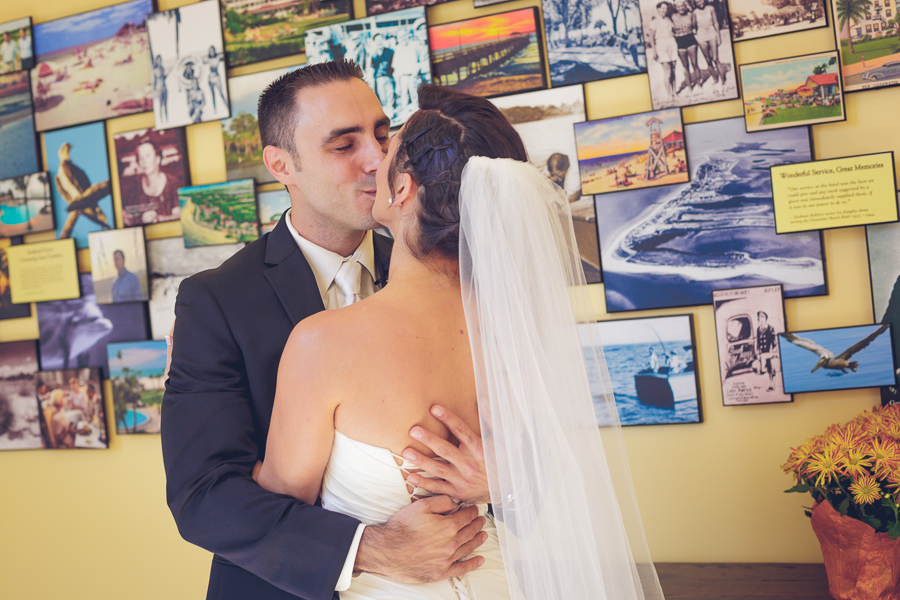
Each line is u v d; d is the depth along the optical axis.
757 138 2.15
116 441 2.80
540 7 2.32
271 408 1.33
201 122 2.62
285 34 2.52
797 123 2.11
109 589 2.84
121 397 2.75
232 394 1.28
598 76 2.26
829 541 1.82
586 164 2.27
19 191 2.87
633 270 2.27
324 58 2.46
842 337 2.10
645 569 1.10
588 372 1.12
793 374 2.15
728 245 2.19
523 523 0.97
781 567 2.14
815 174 2.10
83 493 2.86
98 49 2.76
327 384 0.98
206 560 2.71
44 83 2.83
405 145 1.04
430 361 1.01
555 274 1.03
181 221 2.65
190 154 2.69
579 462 1.00
